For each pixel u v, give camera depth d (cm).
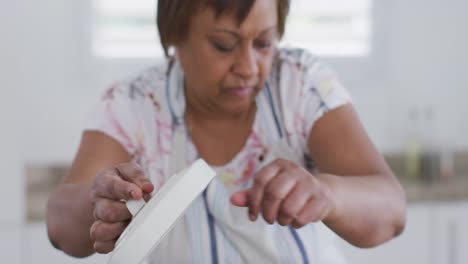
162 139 90
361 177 76
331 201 61
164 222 51
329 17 235
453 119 243
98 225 62
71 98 218
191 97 88
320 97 87
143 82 93
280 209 57
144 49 226
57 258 180
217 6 73
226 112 86
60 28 216
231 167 89
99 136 90
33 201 192
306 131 88
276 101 89
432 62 240
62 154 219
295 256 82
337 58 237
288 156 90
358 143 85
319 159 88
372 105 238
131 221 60
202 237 83
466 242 209
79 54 219
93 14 220
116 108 90
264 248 82
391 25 238
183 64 83
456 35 240
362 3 236
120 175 66
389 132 240
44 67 215
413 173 230
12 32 164
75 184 84
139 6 223
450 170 226
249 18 73
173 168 90
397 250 204
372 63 240
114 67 224
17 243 170
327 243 87
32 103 214
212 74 78
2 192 167
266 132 89
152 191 64
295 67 90
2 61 163
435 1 238
